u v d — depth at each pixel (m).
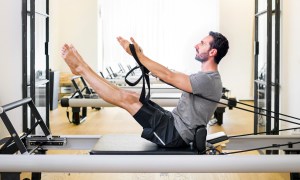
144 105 2.13
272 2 3.93
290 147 2.63
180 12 9.11
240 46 8.85
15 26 3.67
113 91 2.12
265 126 4.03
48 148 2.56
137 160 1.63
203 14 9.09
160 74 2.02
